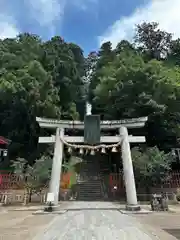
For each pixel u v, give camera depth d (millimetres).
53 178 9945
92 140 10711
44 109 17703
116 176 15961
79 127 11188
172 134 16812
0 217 8047
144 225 6215
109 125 11320
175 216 7918
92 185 17172
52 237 4844
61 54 24391
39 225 6375
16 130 20625
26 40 21109
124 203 12492
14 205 11992
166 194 12391
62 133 11008
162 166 13008
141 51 27656
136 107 15961
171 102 16156
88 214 8461
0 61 19031
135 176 13711
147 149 14578
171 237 4777
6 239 4770
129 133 17344
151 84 16219
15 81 16516
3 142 17859
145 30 30609
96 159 24141
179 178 13797
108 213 8703
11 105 21828
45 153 17922
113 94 18234
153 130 17375
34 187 13094
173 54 27203
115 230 5500
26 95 17688
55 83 22594
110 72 20406
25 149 19984
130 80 16250
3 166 17844
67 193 15562
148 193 13617
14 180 13680
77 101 32156
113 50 28969
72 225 6227
